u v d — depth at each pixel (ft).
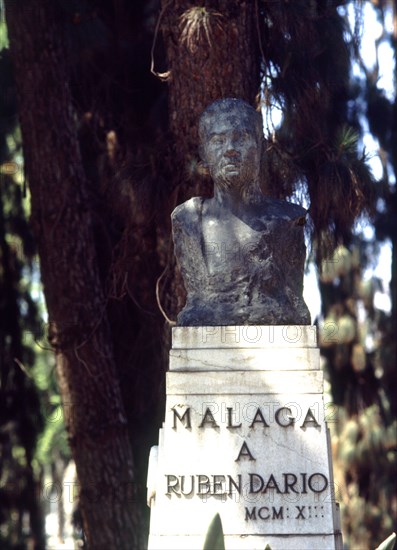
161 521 21.36
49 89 35.29
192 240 23.39
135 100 36.35
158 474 21.62
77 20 34.91
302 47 31.89
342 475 52.54
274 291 22.99
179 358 22.06
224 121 23.34
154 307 34.19
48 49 35.17
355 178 31.04
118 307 36.78
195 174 30.81
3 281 41.65
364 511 51.75
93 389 35.58
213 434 21.70
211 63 30.83
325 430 21.63
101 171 35.94
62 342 35.60
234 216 23.41
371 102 44.96
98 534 35.47
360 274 52.03
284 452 21.56
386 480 52.16
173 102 31.78
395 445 52.24
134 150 34.53
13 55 35.42
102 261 37.32
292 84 31.55
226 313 22.58
